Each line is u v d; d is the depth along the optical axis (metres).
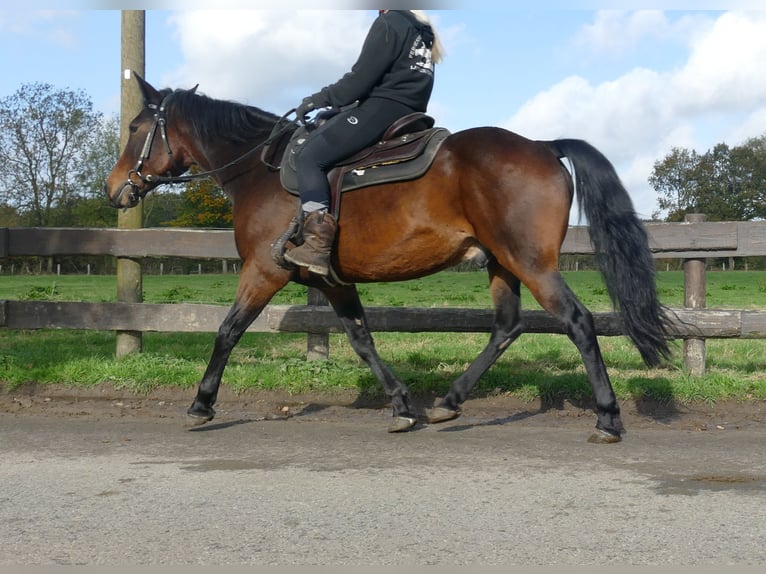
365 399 6.69
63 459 4.83
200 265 54.97
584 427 5.73
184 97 6.13
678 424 5.77
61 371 7.03
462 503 3.91
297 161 5.22
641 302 4.87
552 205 4.78
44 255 7.73
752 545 3.33
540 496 4.02
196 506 3.89
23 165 53.09
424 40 5.26
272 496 4.05
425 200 4.99
